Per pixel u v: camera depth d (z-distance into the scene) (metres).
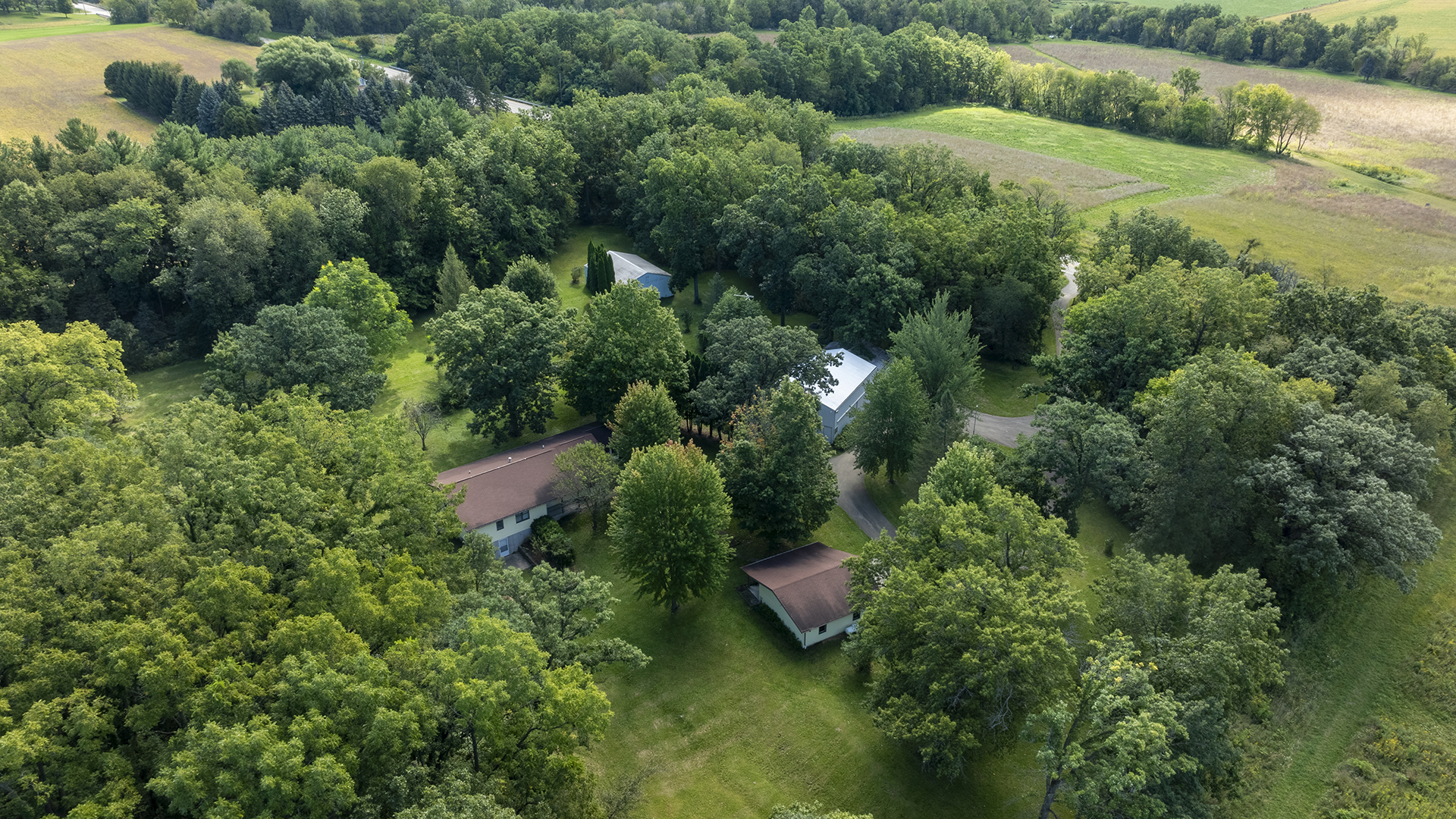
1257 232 131.12
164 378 91.69
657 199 113.81
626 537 58.03
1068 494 64.00
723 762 49.31
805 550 65.56
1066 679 44.44
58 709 34.00
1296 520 58.84
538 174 124.75
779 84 186.38
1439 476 72.19
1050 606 45.31
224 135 149.75
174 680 35.53
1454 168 156.50
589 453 67.38
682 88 155.12
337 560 41.09
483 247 114.88
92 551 39.53
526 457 71.62
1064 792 42.09
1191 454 60.31
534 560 66.38
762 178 110.38
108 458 48.69
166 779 31.97
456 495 59.00
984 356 101.88
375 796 34.75
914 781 48.28
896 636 49.03
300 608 41.09
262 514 46.50
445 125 123.25
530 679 37.31
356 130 143.25
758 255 104.06
